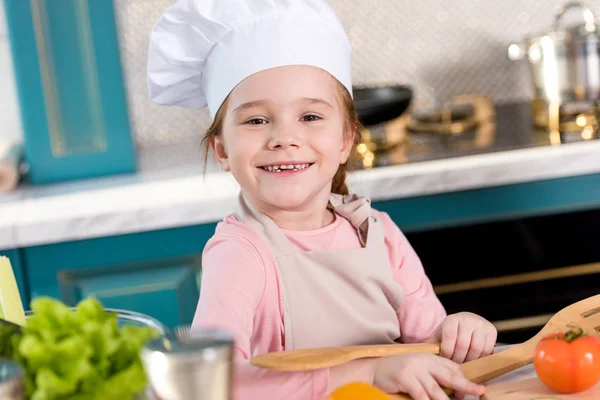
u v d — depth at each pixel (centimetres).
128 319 96
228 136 137
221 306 126
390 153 258
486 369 112
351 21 312
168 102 152
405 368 108
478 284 242
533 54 271
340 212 149
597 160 241
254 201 142
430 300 152
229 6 134
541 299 244
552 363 105
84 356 76
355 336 137
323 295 135
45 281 231
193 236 234
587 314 128
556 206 243
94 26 256
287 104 133
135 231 231
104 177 265
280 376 108
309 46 134
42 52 255
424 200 238
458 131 280
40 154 261
